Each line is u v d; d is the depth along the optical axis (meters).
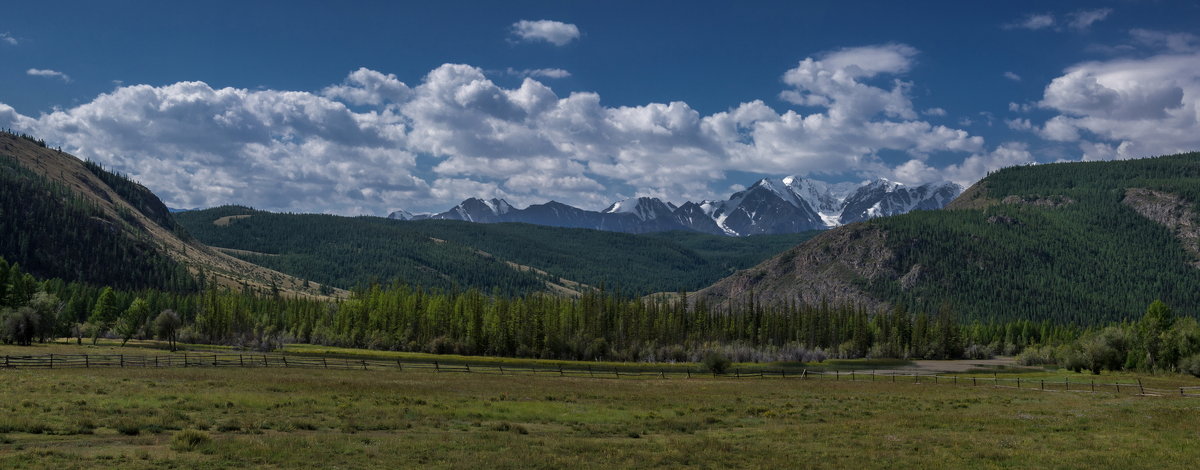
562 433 43.78
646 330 195.50
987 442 41.16
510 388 73.88
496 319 179.62
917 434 44.53
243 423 40.56
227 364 94.31
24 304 160.62
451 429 43.19
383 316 189.25
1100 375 125.00
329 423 42.69
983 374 137.25
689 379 109.19
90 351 121.81
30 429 34.66
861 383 100.75
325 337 191.62
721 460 34.84
